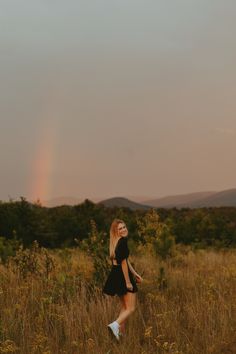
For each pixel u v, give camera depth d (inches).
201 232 1016.9
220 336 281.3
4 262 550.6
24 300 348.5
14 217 892.6
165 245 633.0
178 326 298.5
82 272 432.1
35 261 454.6
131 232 908.0
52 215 1021.8
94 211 1069.1
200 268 524.4
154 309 335.9
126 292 311.4
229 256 708.7
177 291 405.1
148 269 488.1
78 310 313.9
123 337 284.4
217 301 341.7
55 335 286.7
